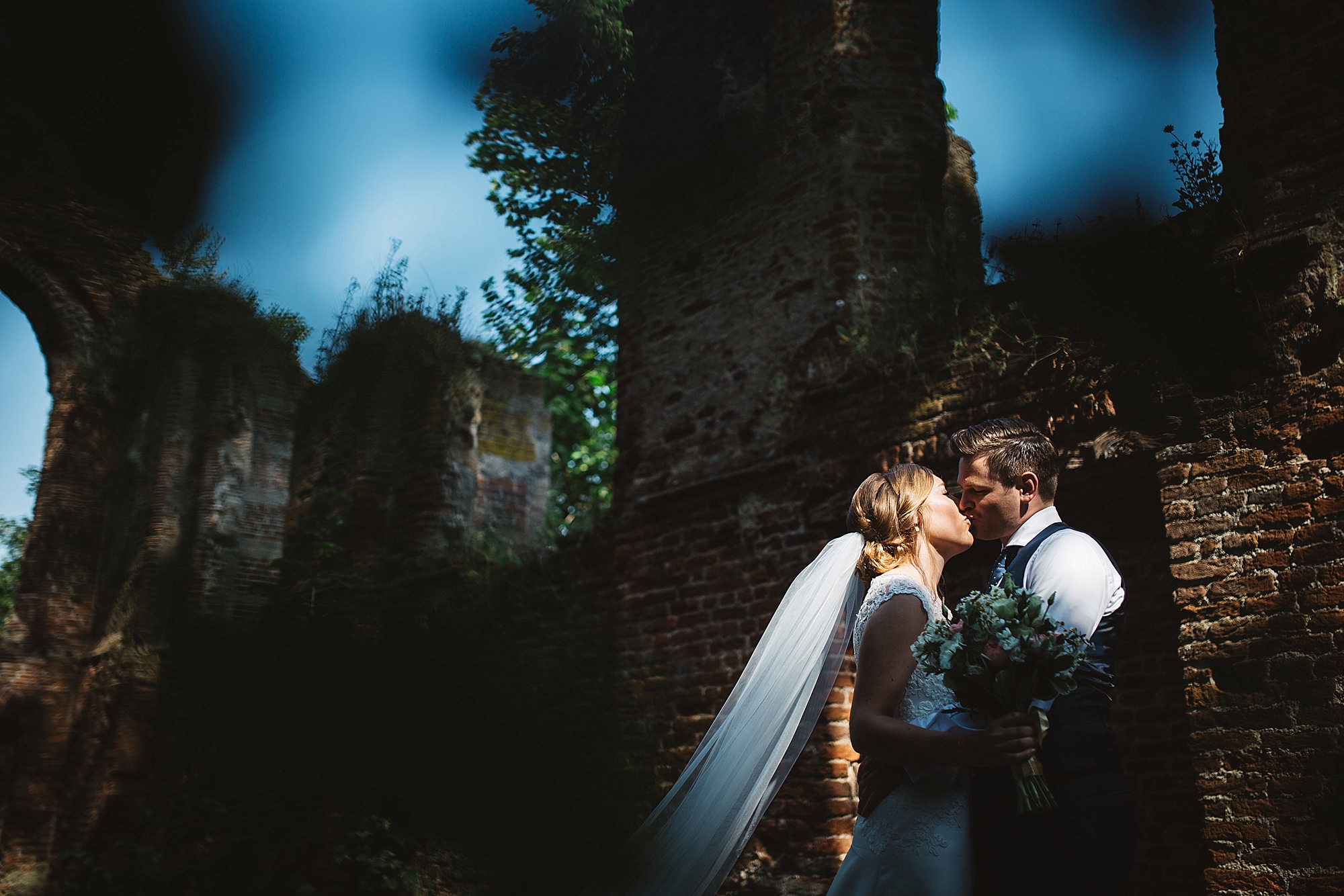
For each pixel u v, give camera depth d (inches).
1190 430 146.9
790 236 234.8
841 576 106.1
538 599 259.1
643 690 227.8
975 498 101.7
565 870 222.8
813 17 244.7
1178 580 141.8
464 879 245.1
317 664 298.2
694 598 224.4
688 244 258.2
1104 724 89.0
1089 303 162.7
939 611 97.4
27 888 394.3
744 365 235.1
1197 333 147.3
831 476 203.5
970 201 288.2
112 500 475.8
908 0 244.1
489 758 247.0
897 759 84.8
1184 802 155.3
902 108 236.1
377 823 255.8
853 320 216.4
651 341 259.1
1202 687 135.9
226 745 314.2
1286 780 125.3
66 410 482.6
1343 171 139.2
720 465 232.2
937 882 86.8
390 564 340.2
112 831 361.7
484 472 389.7
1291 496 133.8
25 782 430.3
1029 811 81.9
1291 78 147.0
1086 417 161.3
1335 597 126.6
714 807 105.1
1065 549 92.0
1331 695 124.3
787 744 103.7
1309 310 137.0
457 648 263.4
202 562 413.1
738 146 251.8
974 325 185.5
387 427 366.9
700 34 267.9
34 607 457.4
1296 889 121.9
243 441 442.6
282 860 255.8
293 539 393.7
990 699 83.0
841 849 185.9
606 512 265.9
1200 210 153.9
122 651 401.4
